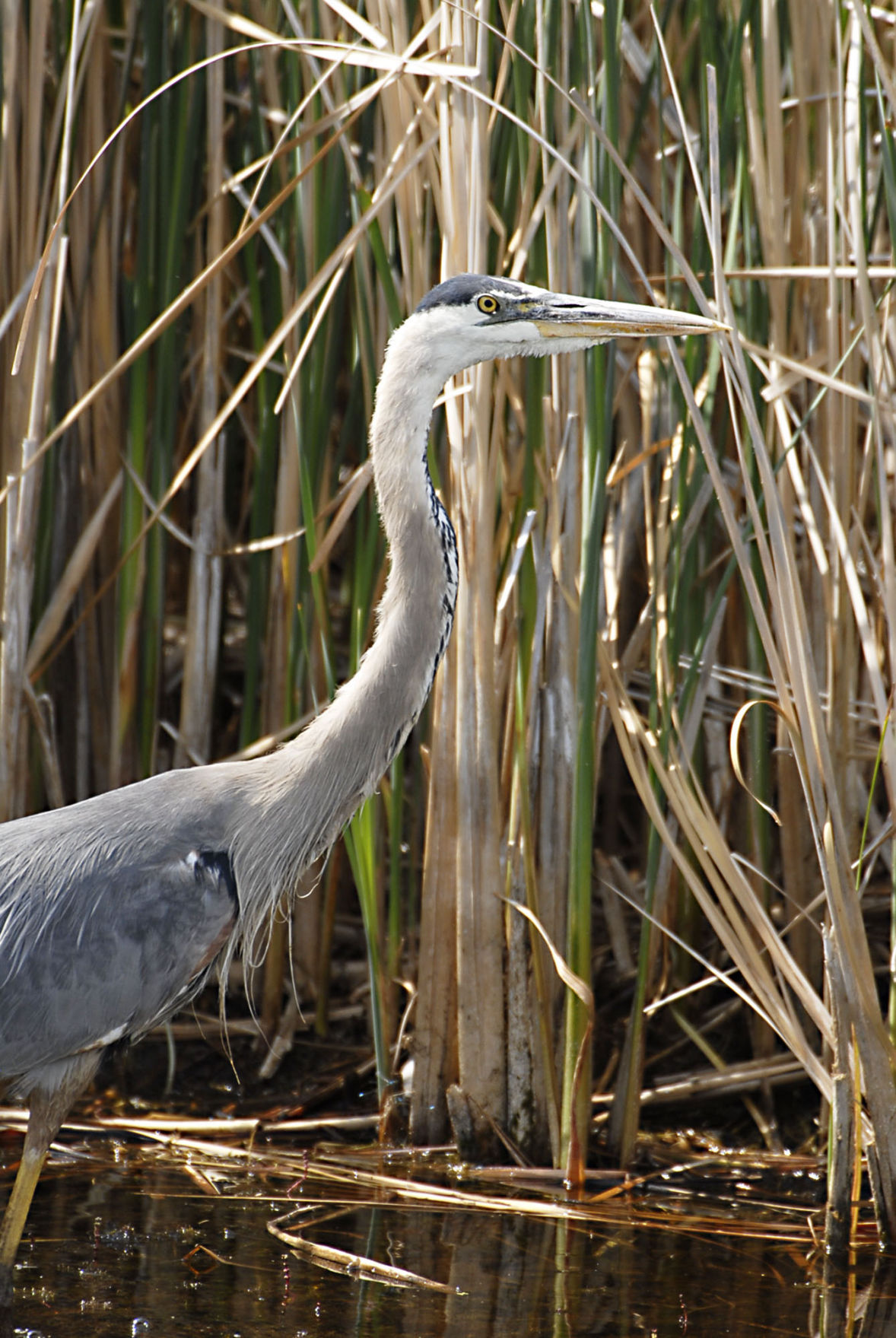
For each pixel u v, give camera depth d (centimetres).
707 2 799
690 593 905
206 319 944
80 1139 849
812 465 866
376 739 686
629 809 1180
